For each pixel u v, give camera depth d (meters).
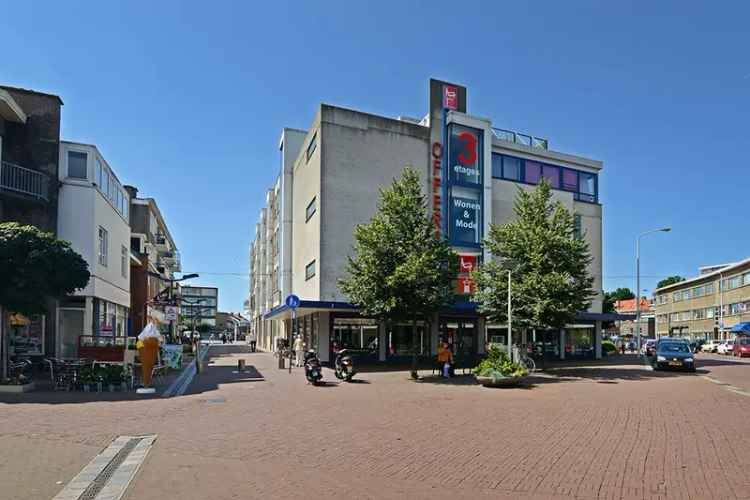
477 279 26.20
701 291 77.75
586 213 38.31
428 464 7.97
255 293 75.50
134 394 16.08
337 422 11.44
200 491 6.52
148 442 9.25
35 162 22.31
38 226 22.19
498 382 18.53
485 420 11.82
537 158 36.59
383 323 29.19
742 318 65.62
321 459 8.22
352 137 29.64
